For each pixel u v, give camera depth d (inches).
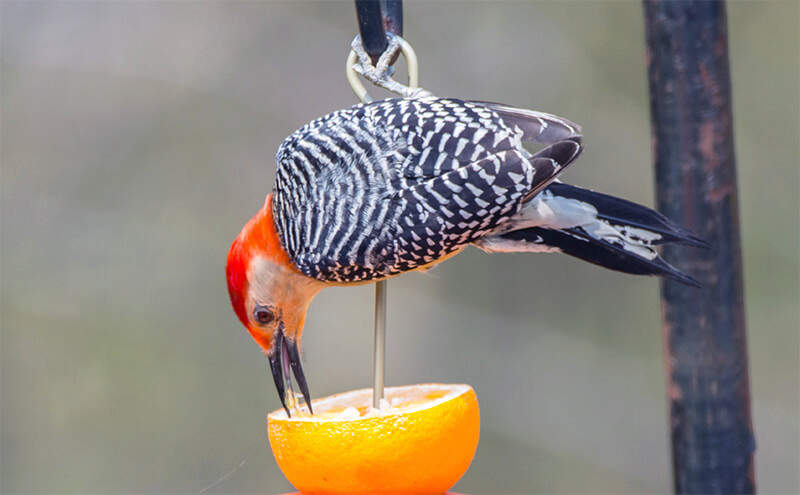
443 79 556.4
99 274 545.3
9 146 547.2
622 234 208.7
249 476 535.5
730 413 188.1
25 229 542.9
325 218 211.2
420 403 191.2
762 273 557.3
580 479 542.9
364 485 172.1
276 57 559.5
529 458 545.6
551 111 555.2
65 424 535.8
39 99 551.2
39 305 540.4
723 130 186.2
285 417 185.6
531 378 551.2
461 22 557.6
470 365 552.4
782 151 563.8
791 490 534.3
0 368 534.3
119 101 555.5
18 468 527.5
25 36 552.4
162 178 554.3
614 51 557.3
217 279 549.6
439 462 173.5
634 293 551.8
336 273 217.5
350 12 561.3
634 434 544.4
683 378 190.5
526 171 199.9
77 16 555.5
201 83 557.6
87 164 551.5
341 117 214.2
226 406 539.8
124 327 542.6
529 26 558.6
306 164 214.2
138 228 549.6
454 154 203.6
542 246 227.6
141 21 558.3
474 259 559.5
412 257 210.2
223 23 560.7
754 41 572.1
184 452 534.9
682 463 191.5
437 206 203.5
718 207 187.2
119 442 532.7
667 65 186.9
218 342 544.7
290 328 239.3
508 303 557.3
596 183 552.4
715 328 188.4
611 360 551.2
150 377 539.5
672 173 188.4
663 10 186.4
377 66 205.3
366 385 547.8
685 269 191.8
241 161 556.4
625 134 554.3
